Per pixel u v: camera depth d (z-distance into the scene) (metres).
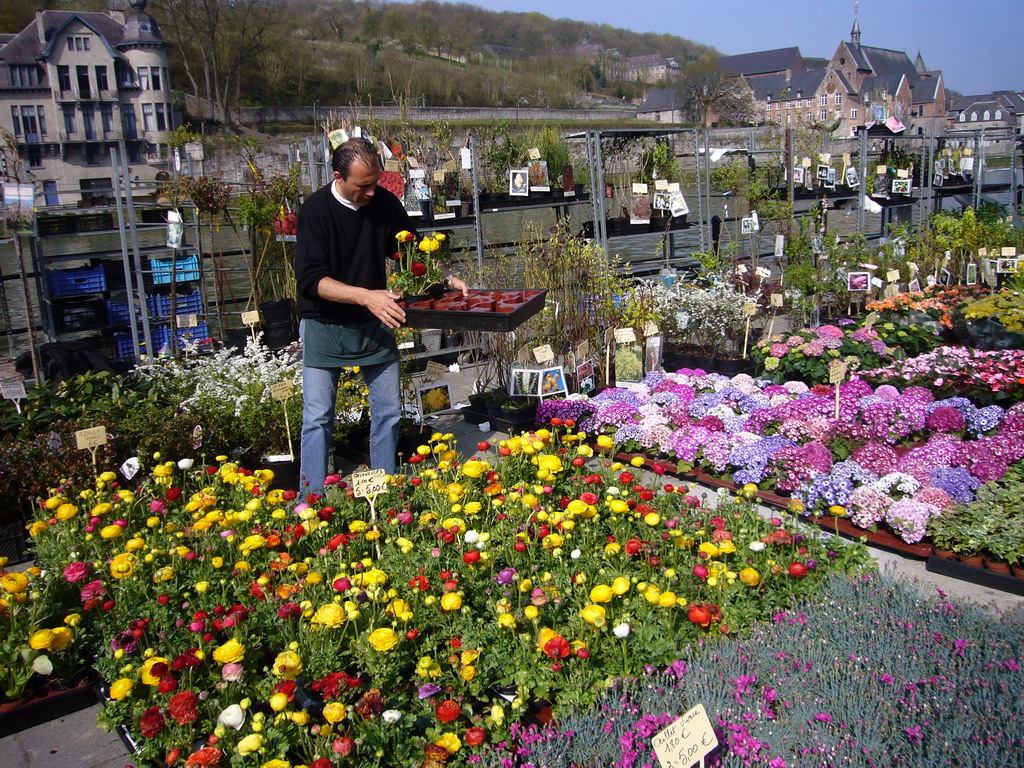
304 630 2.96
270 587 3.36
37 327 10.05
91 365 6.88
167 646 2.95
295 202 7.98
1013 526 3.76
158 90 40.84
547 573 3.20
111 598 3.41
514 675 2.78
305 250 4.33
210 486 4.40
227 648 2.57
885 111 13.77
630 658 2.84
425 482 4.37
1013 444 4.69
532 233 7.26
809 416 5.50
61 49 38.66
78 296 8.81
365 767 2.36
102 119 40.12
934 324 7.97
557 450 4.82
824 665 2.73
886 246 10.92
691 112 67.25
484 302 4.36
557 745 2.43
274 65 50.97
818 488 4.33
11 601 3.09
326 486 4.18
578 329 6.82
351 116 8.57
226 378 5.72
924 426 5.58
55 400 5.60
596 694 2.68
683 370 6.91
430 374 6.47
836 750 2.36
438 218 7.85
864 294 10.08
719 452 4.96
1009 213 17.80
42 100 39.12
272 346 7.79
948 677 2.66
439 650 2.98
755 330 8.45
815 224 10.72
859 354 7.06
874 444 4.84
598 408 5.93
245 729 2.52
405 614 2.85
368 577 2.95
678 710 2.58
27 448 4.92
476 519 3.77
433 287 4.55
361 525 3.52
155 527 3.77
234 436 5.50
